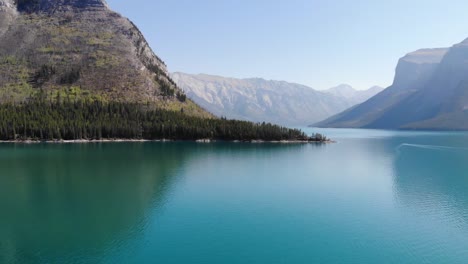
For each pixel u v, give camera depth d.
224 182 114.44
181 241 65.06
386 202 92.25
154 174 124.50
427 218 79.75
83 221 73.88
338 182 117.44
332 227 73.38
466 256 61.03
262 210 84.25
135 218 76.31
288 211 83.50
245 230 71.00
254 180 118.81
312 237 67.94
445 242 66.69
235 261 57.59
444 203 91.81
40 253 58.94
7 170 128.12
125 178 116.50
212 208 84.81
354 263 58.06
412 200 94.38
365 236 69.00
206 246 62.94
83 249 60.84
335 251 62.09
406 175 131.50
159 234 68.19
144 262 56.66
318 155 194.25
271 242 65.56
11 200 88.12
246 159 171.00
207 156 178.50
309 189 106.50
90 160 154.50
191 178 119.50
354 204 90.56
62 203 85.94
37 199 89.06
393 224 75.44
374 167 150.88
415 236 69.19
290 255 60.16
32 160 152.38
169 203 88.25
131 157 167.12
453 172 138.62
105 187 103.12
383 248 63.72
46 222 72.81
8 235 65.94
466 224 75.94
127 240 64.75
